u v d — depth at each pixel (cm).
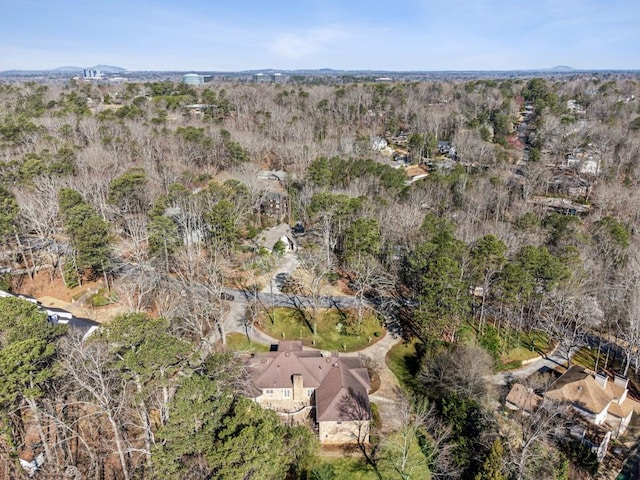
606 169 10331
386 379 4966
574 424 4162
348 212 7262
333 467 3825
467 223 7206
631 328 5003
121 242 7175
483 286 5694
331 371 4494
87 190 7838
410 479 3719
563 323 5897
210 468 2741
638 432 4372
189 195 7700
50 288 6369
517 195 9269
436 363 4719
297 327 5781
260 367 4528
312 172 9100
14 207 6519
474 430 3891
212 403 2938
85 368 3078
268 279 6906
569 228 6906
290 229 8406
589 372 4778
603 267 6350
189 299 5612
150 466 3012
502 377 5056
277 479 3070
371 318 6031
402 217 6894
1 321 3359
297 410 4369
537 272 5481
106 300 5962
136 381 2995
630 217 8075
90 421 3797
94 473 3400
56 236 7519
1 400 2822
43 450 3472
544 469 3534
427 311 5222
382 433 4200
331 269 6881
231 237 7031
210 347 4650
